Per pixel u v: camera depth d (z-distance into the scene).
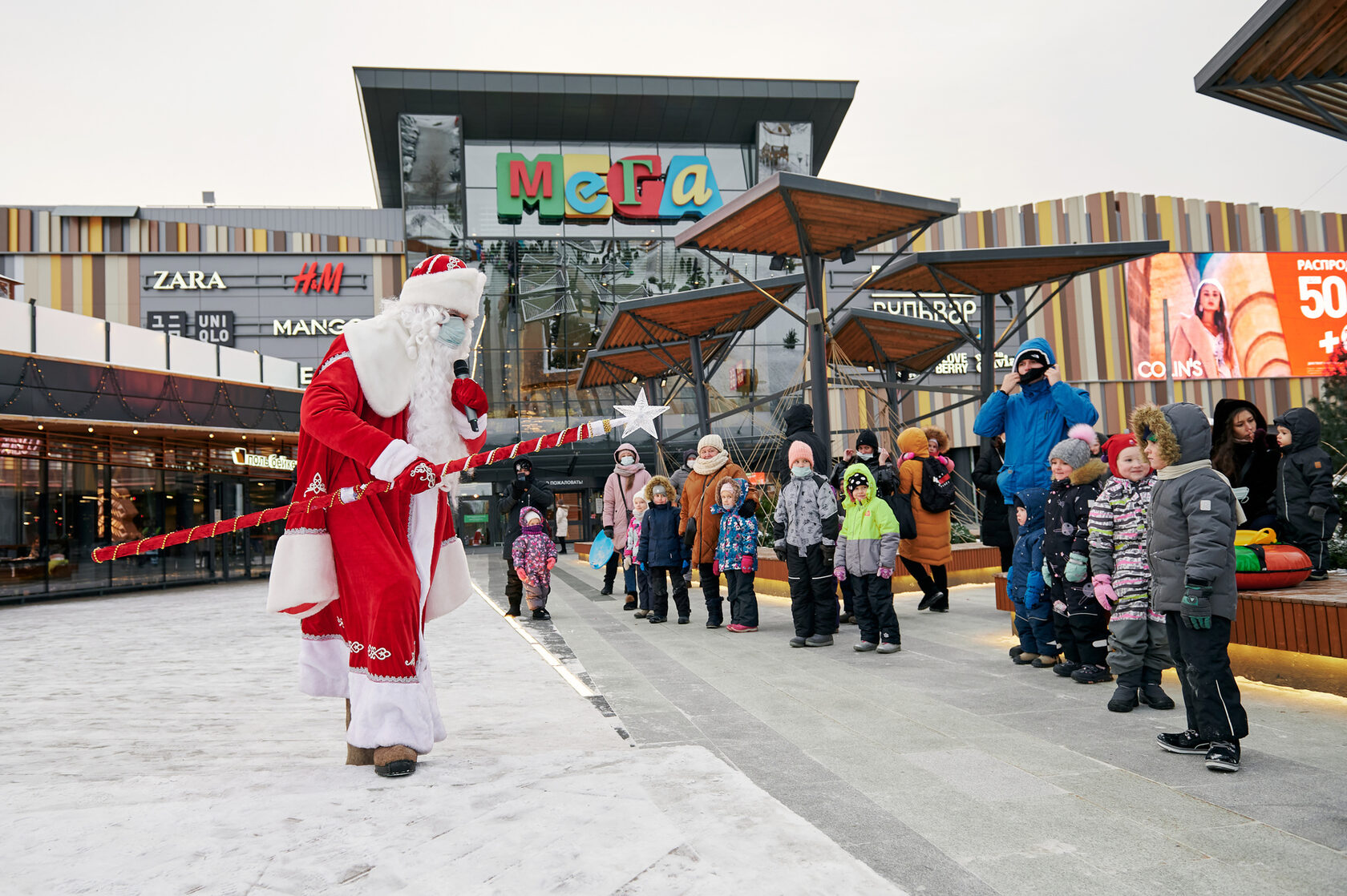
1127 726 4.17
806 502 7.27
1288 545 5.39
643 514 10.30
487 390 34.69
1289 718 4.20
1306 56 5.88
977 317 37.62
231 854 1.80
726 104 36.22
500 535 35.12
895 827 2.79
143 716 4.38
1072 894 2.25
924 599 9.52
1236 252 40.47
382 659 2.60
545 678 5.31
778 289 13.26
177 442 20.14
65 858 1.79
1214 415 6.88
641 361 18.66
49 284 35.31
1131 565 4.50
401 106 35.00
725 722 4.36
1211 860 2.48
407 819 2.01
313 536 2.73
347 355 2.85
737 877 1.65
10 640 9.20
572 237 35.94
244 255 36.09
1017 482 6.21
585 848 1.80
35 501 16.73
